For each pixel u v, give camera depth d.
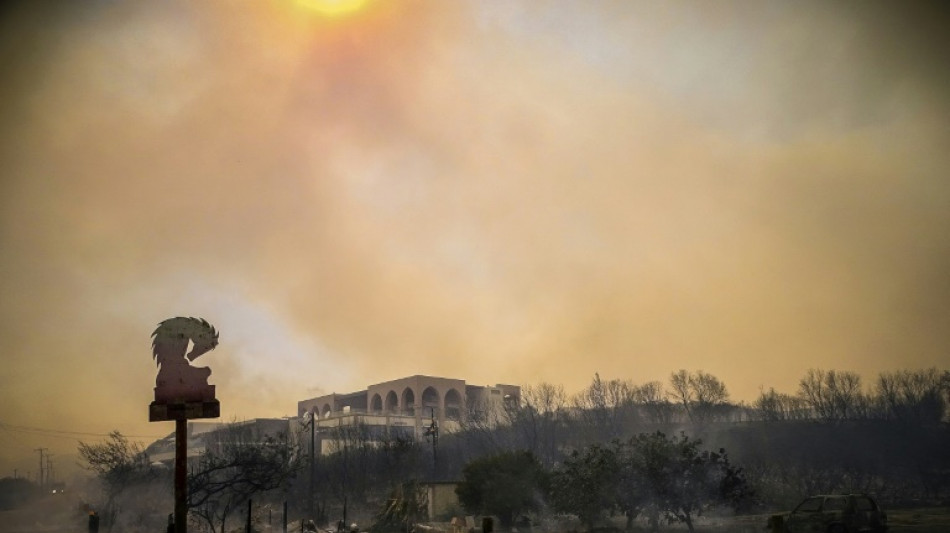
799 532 26.34
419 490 44.22
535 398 71.94
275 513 52.78
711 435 57.56
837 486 44.31
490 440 66.31
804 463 46.28
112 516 44.66
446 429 82.31
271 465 33.25
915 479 45.25
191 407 18.08
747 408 63.19
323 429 80.19
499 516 38.91
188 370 18.25
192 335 18.47
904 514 34.47
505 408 72.75
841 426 52.75
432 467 63.62
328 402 89.88
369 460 64.12
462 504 41.25
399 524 41.94
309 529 39.00
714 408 64.31
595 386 70.06
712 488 31.33
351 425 80.00
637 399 67.94
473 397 84.88
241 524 43.16
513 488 39.06
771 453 50.78
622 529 32.66
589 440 60.44
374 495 58.03
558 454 61.28
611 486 32.12
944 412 51.62
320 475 61.38
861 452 48.66
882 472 46.66
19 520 56.06
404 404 85.50
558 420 67.94
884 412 53.47
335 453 68.00
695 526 33.56
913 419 51.72
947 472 45.00
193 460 64.94
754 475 41.88
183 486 17.84
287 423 84.94
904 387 53.44
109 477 49.66
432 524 40.53
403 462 60.75
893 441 49.25
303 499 58.00
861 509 25.47
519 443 65.31
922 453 47.66
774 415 58.28
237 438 68.94
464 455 67.31
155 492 51.25
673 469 31.38
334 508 54.31
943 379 52.62
